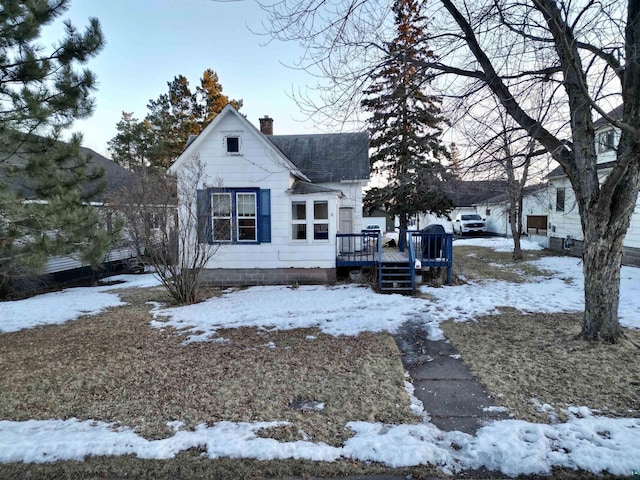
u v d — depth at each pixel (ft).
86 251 25.04
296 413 12.76
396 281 34.42
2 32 21.04
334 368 16.83
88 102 24.16
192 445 10.77
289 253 38.78
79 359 18.71
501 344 19.63
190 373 16.52
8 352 20.06
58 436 11.35
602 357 17.04
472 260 54.60
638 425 11.60
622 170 15.70
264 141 37.40
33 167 23.15
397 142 39.99
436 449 10.46
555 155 18.54
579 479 9.29
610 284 18.63
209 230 35.81
